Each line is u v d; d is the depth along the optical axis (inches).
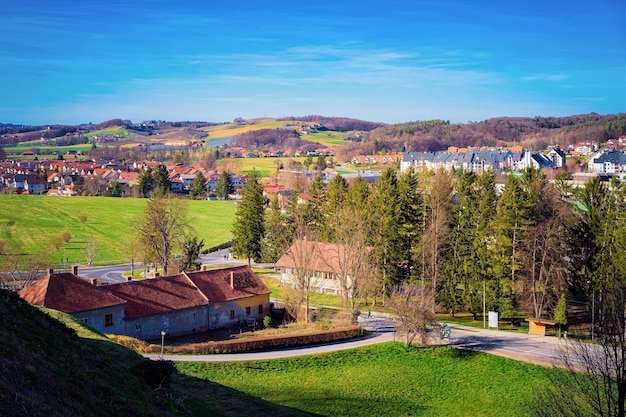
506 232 3280.0
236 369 2274.9
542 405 1658.5
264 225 4739.2
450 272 3398.1
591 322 3127.5
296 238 3978.8
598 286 3036.4
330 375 2346.2
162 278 2952.8
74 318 2198.6
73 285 2546.8
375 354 2620.6
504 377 2374.5
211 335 2854.3
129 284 2800.2
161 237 4057.6
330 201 4539.9
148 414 1146.0
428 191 4160.9
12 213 6427.2
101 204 7362.2
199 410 1498.5
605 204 3280.0
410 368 2474.2
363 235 3469.5
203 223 6707.7
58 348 1205.1
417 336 2859.3
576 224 3321.9
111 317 2564.0
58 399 965.8
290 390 2134.6
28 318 1264.8
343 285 3218.5
